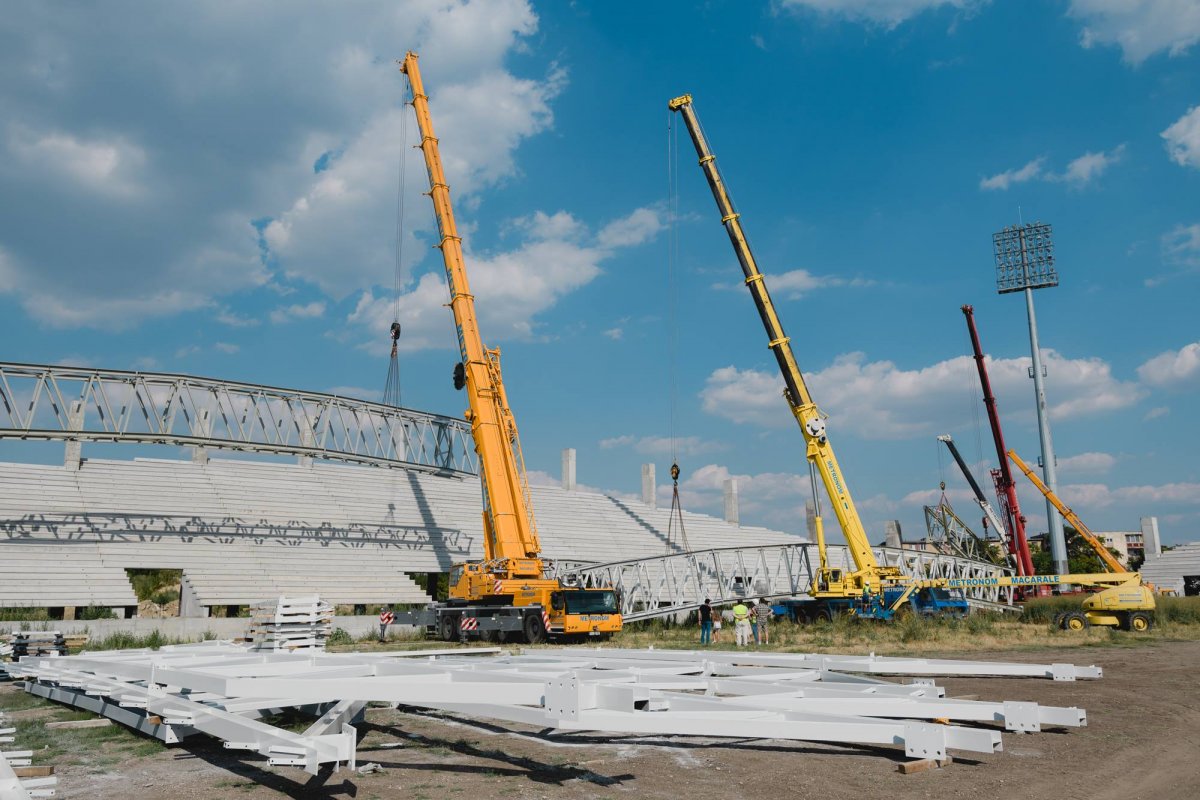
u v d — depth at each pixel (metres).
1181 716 15.50
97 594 43.62
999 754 11.84
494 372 44.78
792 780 10.45
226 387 50.72
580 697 10.06
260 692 11.46
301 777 10.72
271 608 21.25
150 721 13.15
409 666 14.59
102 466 55.03
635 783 10.31
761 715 10.95
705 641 36.69
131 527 50.69
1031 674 16.97
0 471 50.41
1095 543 49.00
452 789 10.03
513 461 43.59
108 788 10.25
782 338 44.84
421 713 16.08
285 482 62.62
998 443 85.69
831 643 34.34
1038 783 10.24
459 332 44.84
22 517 47.56
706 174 46.88
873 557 45.03
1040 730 13.63
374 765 11.20
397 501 67.00
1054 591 69.38
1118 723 14.53
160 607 50.75
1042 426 74.94
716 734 10.04
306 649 20.80
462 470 61.66
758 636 35.84
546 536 69.81
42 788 8.77
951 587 45.84
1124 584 42.28
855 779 10.49
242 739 10.23
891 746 12.59
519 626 39.34
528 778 10.59
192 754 12.23
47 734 13.88
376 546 59.47
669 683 13.38
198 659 16.94
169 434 47.84
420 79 49.38
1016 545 83.44
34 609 43.25
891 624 42.56
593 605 39.03
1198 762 11.41
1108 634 38.78
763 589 54.09
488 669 13.84
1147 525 103.31
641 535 77.69
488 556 43.06
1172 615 46.88
